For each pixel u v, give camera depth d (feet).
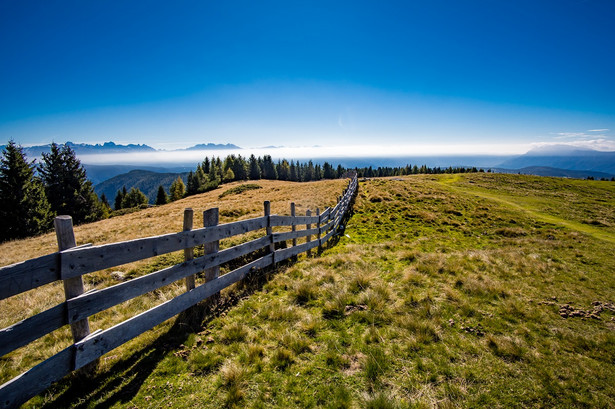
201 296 16.94
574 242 42.88
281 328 15.74
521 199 97.60
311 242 32.81
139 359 13.01
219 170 384.06
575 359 13.78
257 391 11.37
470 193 105.40
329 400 10.92
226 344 14.43
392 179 151.43
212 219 17.87
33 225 111.65
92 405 10.40
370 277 22.72
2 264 40.47
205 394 11.16
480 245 41.06
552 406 10.94
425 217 58.08
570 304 20.13
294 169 486.38
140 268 25.45
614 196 109.91
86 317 11.07
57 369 10.08
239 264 24.80
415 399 10.97
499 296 20.56
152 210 117.50
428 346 14.32
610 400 11.30
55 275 9.91
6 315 18.39
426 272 24.94
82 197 157.79
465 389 11.57
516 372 12.71
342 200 54.13
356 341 14.75
